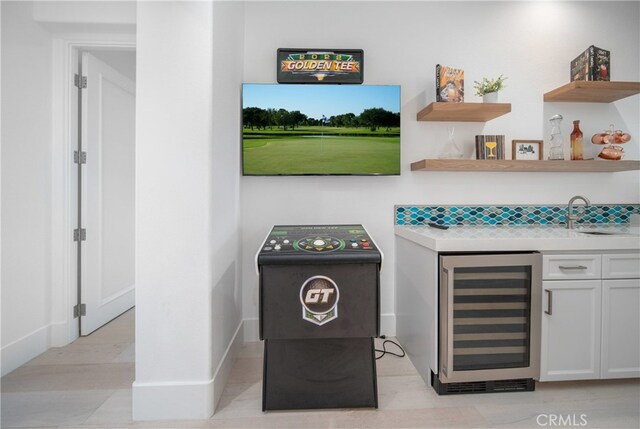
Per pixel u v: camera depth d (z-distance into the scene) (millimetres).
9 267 1995
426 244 1742
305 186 2352
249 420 1501
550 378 1684
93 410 1573
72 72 2352
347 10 2361
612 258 1688
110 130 2715
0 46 1943
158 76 1469
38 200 2197
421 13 2381
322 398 1564
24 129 2098
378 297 1446
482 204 2404
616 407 1585
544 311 1671
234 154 2059
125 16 2195
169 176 1483
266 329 1438
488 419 1497
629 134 2457
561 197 2432
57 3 2158
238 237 2211
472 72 2400
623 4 2471
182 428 1445
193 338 1509
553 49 2430
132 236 3057
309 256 1425
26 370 1971
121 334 2500
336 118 2293
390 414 1534
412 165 2332
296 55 2277
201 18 1478
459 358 1671
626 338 1702
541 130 2424
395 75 2379
